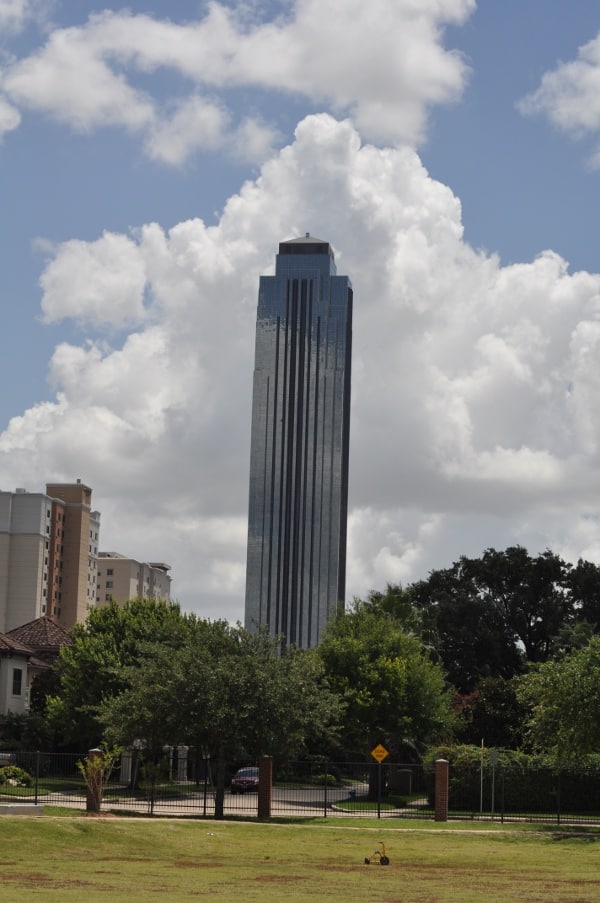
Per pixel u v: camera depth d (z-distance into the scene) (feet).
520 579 394.73
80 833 118.73
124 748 166.61
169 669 162.09
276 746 160.76
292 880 94.68
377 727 230.27
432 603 395.55
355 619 255.29
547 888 92.38
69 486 646.33
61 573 638.94
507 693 254.68
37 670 306.14
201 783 223.30
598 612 387.75
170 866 103.60
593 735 149.07
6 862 100.99
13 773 184.44
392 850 124.16
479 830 147.84
